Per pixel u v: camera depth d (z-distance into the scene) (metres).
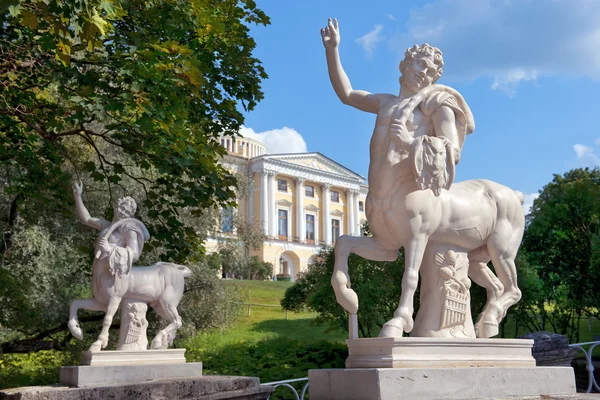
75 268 12.98
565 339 7.21
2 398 4.98
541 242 14.67
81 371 5.70
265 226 54.72
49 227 13.21
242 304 18.16
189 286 15.25
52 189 9.78
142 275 6.68
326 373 3.92
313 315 28.78
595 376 10.32
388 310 14.01
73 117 7.18
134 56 6.94
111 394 5.17
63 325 12.34
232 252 21.41
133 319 6.55
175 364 6.38
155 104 6.93
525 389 4.06
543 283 13.84
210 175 8.92
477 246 4.55
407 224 4.16
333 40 4.70
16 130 8.55
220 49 9.73
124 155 13.53
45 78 8.16
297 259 56.91
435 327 4.30
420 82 4.37
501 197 4.65
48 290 12.18
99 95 7.06
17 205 11.66
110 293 6.45
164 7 7.80
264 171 55.66
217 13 9.24
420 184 4.08
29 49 7.09
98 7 5.14
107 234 6.54
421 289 4.50
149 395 5.29
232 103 9.84
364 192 64.38
